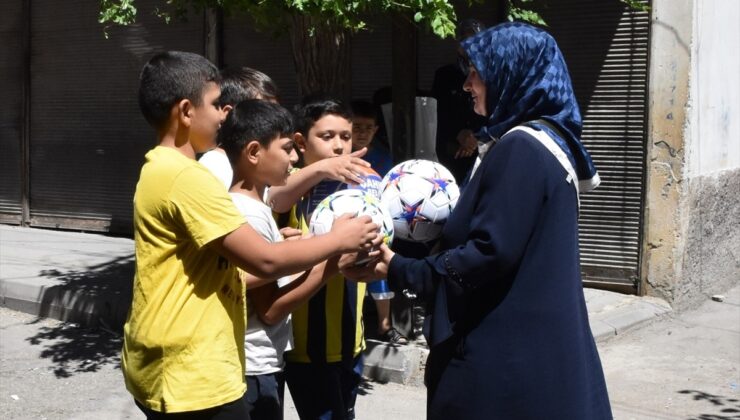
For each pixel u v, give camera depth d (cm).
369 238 301
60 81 1105
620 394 578
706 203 800
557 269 279
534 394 278
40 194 1136
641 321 720
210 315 285
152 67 292
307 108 395
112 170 1075
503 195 274
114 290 753
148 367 285
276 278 288
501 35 290
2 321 742
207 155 355
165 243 283
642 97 754
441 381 294
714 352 664
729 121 850
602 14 761
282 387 360
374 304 698
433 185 334
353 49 873
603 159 773
